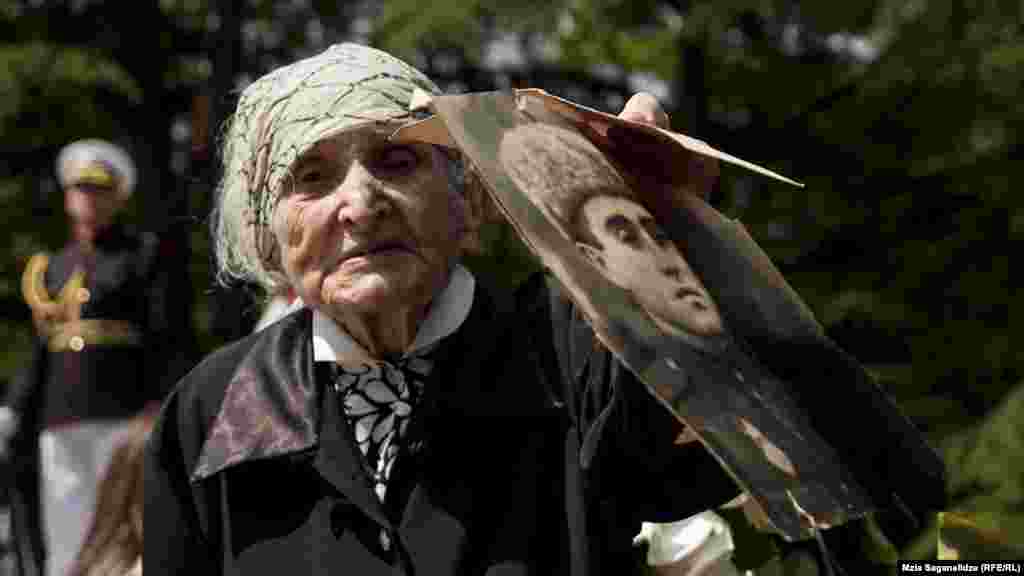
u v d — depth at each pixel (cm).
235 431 141
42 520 486
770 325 122
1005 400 691
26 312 926
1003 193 837
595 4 771
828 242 877
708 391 115
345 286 131
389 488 135
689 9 756
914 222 880
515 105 124
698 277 122
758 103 863
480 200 140
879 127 856
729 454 112
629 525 134
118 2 897
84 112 890
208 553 144
